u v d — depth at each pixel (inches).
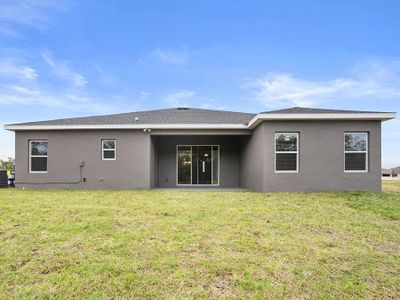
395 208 266.5
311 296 107.0
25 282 116.6
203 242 165.8
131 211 253.1
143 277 120.4
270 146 398.6
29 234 178.9
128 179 470.6
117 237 173.5
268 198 333.7
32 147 480.1
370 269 131.1
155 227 197.3
